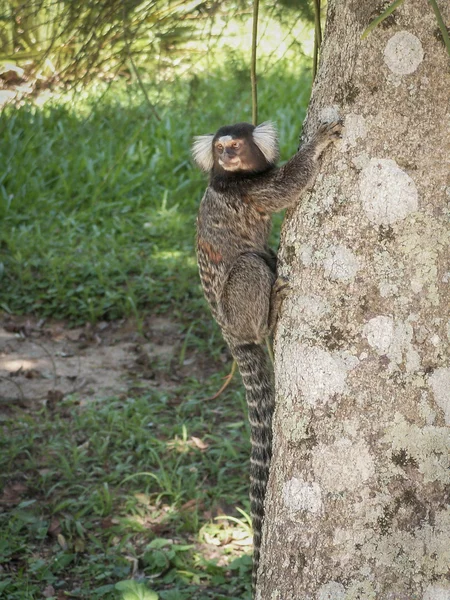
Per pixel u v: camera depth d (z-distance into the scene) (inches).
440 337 116.3
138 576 208.7
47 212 432.5
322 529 119.3
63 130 440.8
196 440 266.8
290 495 122.6
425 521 116.6
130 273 385.7
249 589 200.8
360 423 117.3
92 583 206.1
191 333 342.3
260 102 486.6
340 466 118.3
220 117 210.2
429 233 115.4
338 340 118.5
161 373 314.8
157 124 477.1
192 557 214.2
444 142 114.7
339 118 119.4
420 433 116.3
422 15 113.9
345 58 119.0
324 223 120.6
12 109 197.3
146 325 349.1
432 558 116.6
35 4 172.2
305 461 121.1
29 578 207.0
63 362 323.9
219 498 239.1
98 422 278.5
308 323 121.4
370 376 117.0
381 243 116.4
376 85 116.0
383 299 116.4
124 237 412.8
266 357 171.0
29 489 245.3
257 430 168.4
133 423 275.4
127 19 169.9
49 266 383.2
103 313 354.6
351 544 117.6
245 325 169.2
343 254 118.3
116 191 444.5
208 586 204.5
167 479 240.4
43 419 283.4
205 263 179.2
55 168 450.9
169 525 228.1
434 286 115.8
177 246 406.3
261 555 129.3
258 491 161.8
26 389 303.6
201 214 179.0
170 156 460.8
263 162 168.4
